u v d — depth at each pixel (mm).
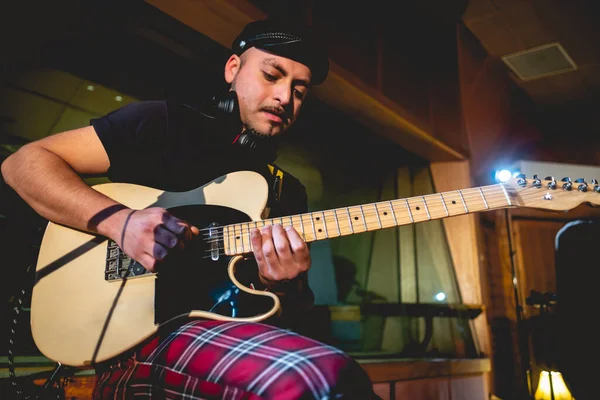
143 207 1017
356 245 3977
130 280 921
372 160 3980
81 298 915
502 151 4555
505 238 4484
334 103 2926
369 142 3717
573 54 4344
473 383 3125
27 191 911
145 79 2498
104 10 2131
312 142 3588
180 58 2457
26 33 2084
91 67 2334
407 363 2428
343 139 3631
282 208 1284
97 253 958
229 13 1998
